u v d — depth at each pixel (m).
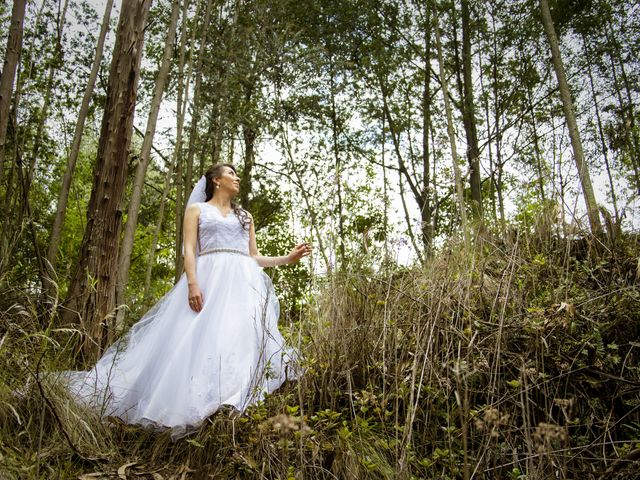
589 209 3.04
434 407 2.05
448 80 10.88
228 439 2.12
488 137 8.41
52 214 7.36
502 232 3.24
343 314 2.50
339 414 2.02
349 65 9.16
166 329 2.70
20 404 2.23
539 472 1.63
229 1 8.40
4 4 5.45
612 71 8.34
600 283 2.58
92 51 6.86
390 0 9.83
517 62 9.09
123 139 3.94
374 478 1.85
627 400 1.98
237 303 2.67
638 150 4.94
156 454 2.23
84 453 2.13
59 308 3.36
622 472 1.63
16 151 3.95
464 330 2.18
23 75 5.11
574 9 8.28
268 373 2.35
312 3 8.99
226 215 3.04
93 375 2.65
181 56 6.83
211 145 7.70
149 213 10.10
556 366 2.09
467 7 9.88
